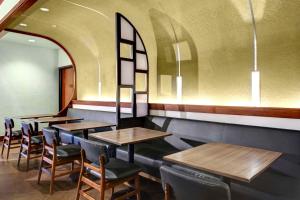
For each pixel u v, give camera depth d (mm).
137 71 3635
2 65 5895
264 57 2701
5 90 5957
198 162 1720
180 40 3512
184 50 3520
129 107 4348
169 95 3812
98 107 5152
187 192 1299
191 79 3488
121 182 2172
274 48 2615
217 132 2789
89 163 2248
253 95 2729
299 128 2365
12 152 4625
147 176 3127
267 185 2037
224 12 2822
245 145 2498
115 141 2350
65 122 4527
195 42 3342
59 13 3881
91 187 2363
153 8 3303
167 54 3768
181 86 3623
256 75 2689
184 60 3557
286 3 2355
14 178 3229
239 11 2699
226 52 3055
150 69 4074
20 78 6207
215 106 3074
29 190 2838
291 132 2238
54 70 6883
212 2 2801
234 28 2869
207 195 1219
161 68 3896
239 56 2934
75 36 5012
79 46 5348
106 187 2066
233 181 2152
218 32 3031
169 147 3285
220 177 1831
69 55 5793
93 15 3949
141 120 3691
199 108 3262
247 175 1459
